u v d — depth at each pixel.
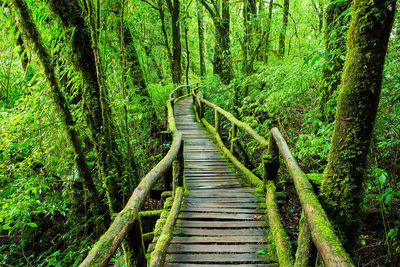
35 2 3.64
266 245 2.75
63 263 4.00
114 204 4.14
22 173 4.01
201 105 9.68
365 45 1.60
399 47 2.85
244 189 4.16
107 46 5.16
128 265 1.71
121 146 4.59
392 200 3.11
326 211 1.96
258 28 7.71
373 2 1.49
